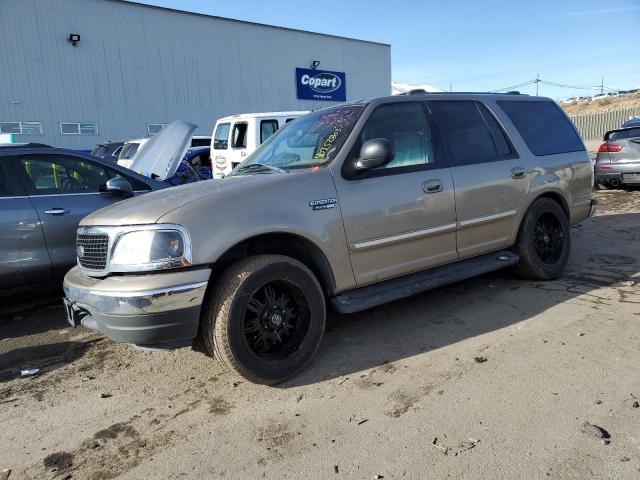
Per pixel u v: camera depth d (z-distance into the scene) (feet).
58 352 14.24
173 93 75.46
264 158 14.55
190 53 76.64
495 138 16.14
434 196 13.85
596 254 20.72
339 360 12.41
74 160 17.79
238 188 11.38
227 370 11.90
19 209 16.01
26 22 63.41
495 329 13.53
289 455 8.82
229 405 10.68
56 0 65.21
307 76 89.66
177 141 20.38
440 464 8.27
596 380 10.55
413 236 13.47
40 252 16.35
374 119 13.58
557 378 10.73
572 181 17.94
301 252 12.33
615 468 7.89
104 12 68.85
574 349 12.01
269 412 10.28
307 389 11.10
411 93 14.98
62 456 9.29
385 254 13.10
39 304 18.29
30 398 11.60
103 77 69.41
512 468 8.05
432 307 15.56
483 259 15.66
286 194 11.59
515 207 15.99
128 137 71.82
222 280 10.78
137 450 9.32
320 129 14.01
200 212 10.61
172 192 12.09
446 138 14.88
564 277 17.63
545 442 8.64
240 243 11.21
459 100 15.76
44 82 65.05
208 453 9.05
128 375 12.50
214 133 42.80
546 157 17.17
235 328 10.64
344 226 12.23
